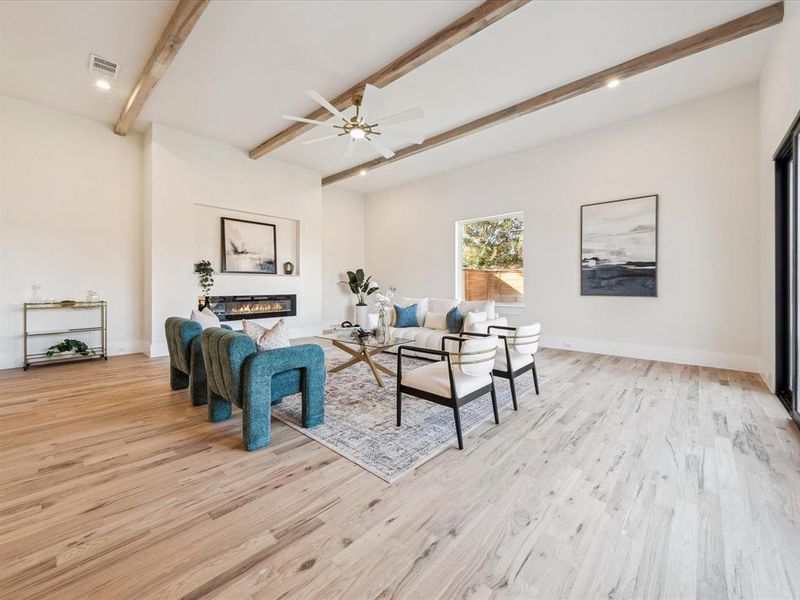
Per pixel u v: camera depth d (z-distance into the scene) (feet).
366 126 11.96
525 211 19.40
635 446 7.63
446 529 5.13
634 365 14.70
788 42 9.21
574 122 16.20
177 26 9.53
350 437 8.15
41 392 11.43
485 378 8.65
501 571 4.38
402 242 25.93
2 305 14.33
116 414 9.57
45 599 4.01
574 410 9.77
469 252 22.79
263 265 20.83
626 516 5.38
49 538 4.96
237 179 19.40
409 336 16.22
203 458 7.21
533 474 6.57
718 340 14.12
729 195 13.71
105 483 6.31
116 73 12.56
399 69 11.45
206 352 8.71
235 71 12.27
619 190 16.19
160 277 16.84
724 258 13.89
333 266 26.71
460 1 9.20
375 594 4.07
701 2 9.25
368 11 9.52
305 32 10.33
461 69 12.02
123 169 17.07
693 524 5.18
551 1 9.16
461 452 7.44
